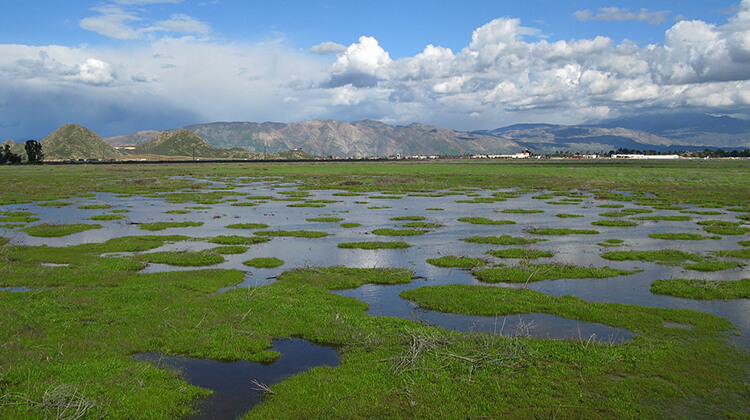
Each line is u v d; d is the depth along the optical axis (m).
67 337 17.30
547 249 33.97
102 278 25.05
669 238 38.12
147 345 16.88
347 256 31.84
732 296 23.00
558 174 121.94
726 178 101.69
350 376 14.66
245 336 17.70
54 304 20.50
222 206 58.78
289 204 60.81
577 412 12.82
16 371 14.35
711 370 15.09
